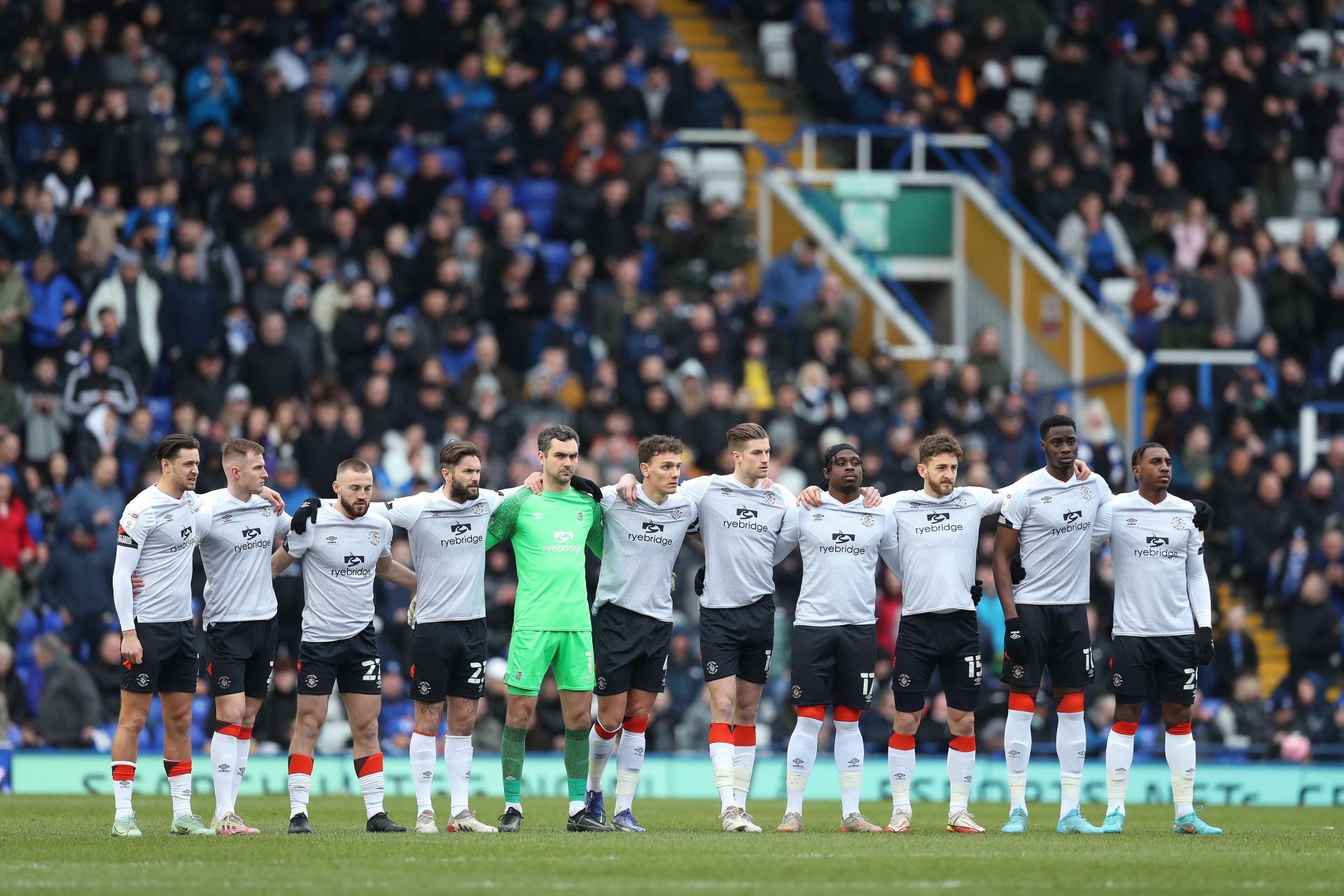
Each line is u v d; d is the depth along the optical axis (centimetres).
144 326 6644
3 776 5194
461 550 3706
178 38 7894
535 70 8375
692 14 9500
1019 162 8381
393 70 8131
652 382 6881
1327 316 8188
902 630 3869
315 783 5297
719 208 7788
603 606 3803
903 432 6681
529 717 3753
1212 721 6138
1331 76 9244
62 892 2669
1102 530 3881
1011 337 8056
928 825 4206
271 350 6625
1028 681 3866
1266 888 2794
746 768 3891
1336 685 6419
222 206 7225
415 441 6231
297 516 3625
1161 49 9169
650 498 3784
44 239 6788
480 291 7212
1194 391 7675
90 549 5647
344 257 7212
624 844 3419
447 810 4531
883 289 8144
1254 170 8838
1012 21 8981
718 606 3828
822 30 8644
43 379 6328
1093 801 5534
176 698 3662
